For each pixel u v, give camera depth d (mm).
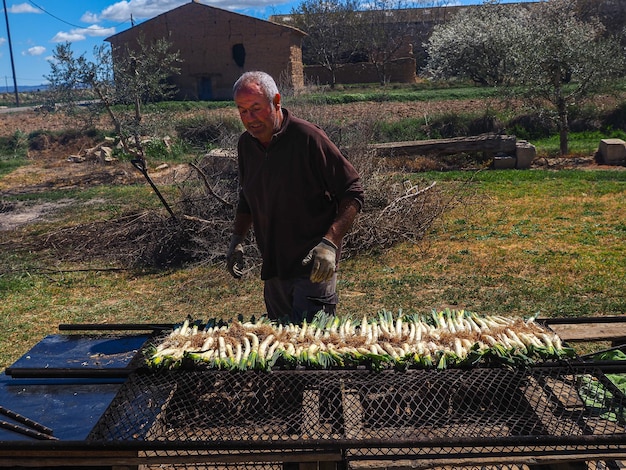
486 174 15906
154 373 3104
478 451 2822
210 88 37562
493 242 9781
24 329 7234
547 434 2814
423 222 10562
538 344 3205
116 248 10641
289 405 2959
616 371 3061
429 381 2992
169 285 8727
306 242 3852
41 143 25297
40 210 14703
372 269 8734
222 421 2949
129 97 20484
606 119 21688
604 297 7047
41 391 3234
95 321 7375
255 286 8305
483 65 32656
